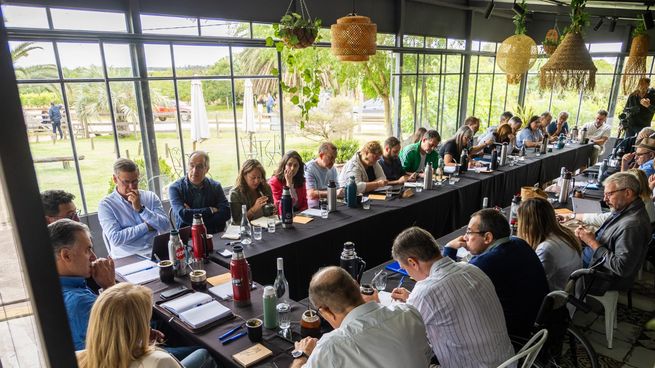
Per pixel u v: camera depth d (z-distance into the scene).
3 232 0.49
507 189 4.91
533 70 9.11
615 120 8.36
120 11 3.67
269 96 5.06
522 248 1.83
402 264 1.68
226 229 2.82
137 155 4.05
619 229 2.37
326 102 7.34
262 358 1.45
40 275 0.51
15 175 0.47
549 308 1.77
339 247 2.91
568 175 3.51
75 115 3.59
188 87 4.26
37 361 0.54
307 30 3.16
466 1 7.45
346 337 1.21
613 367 2.45
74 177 3.68
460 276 1.54
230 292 1.93
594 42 8.29
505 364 1.40
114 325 1.21
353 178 3.36
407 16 6.48
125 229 2.73
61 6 3.32
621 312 3.07
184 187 3.04
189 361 1.46
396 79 6.72
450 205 4.01
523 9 4.33
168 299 1.88
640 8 5.48
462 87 8.09
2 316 0.52
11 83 0.46
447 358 1.55
